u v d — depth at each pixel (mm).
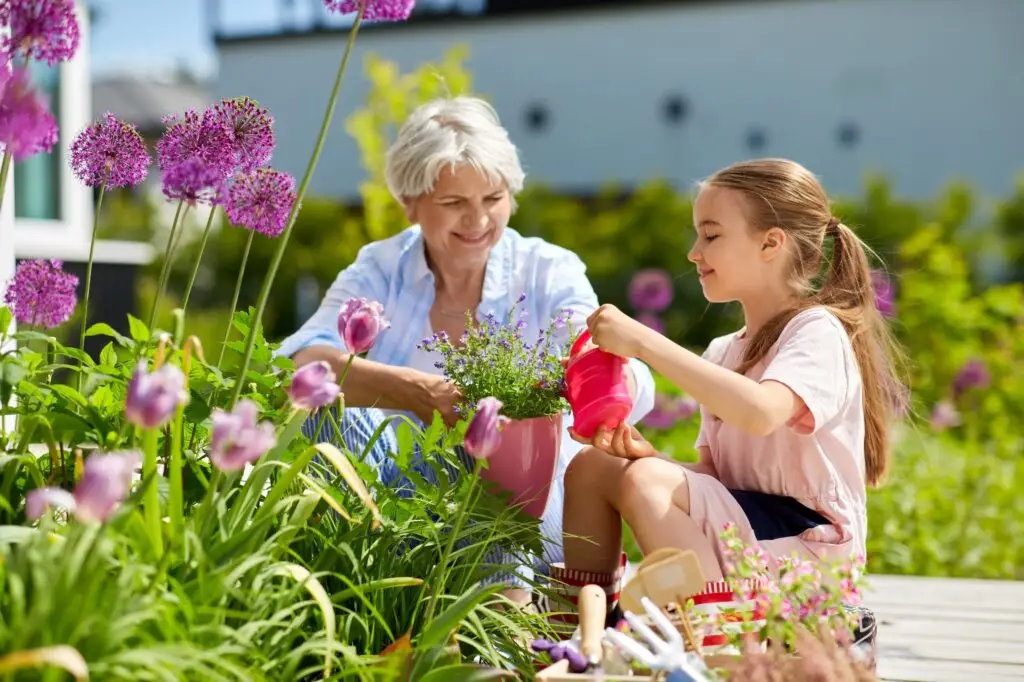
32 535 1410
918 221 9398
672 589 1660
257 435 1308
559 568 2078
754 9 13805
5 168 1605
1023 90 12961
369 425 2336
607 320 1965
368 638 1675
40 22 1511
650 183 10266
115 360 1875
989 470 4941
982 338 7445
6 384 1643
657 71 14266
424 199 2465
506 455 2023
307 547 1803
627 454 2014
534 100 14797
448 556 1676
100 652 1254
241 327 1942
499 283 2600
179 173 1713
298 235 10906
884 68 13375
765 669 1510
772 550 1980
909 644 2604
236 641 1421
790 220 2172
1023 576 3975
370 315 1782
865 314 2240
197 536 1507
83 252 4895
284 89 15609
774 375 1989
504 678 1646
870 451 2230
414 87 8609
